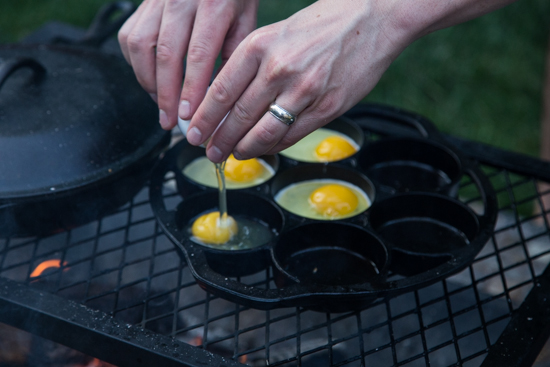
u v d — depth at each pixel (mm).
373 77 755
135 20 826
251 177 918
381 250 828
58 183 821
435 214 888
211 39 781
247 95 744
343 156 938
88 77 884
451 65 1706
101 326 777
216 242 852
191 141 770
